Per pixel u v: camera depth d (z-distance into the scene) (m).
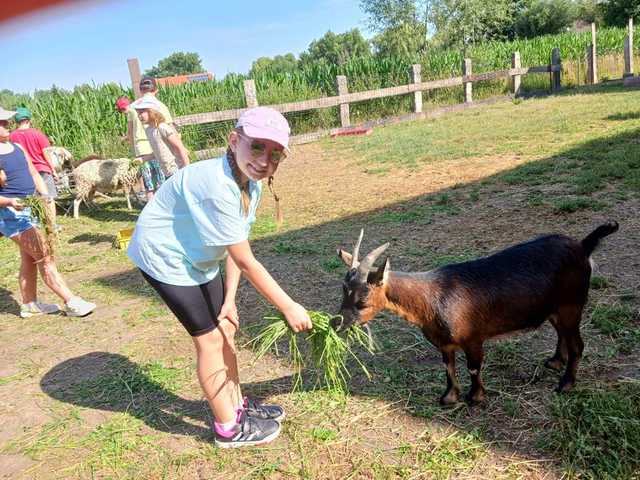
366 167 12.26
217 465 3.35
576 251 3.52
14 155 5.71
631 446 2.97
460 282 3.38
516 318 3.42
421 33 34.78
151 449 3.58
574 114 15.16
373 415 3.63
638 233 6.04
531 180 8.85
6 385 4.64
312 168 13.11
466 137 14.04
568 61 26.84
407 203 8.75
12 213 5.59
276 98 18.42
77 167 10.98
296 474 3.19
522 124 14.72
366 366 4.21
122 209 11.56
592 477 2.84
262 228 8.50
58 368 4.85
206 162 2.90
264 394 4.03
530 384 3.74
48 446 3.73
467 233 6.92
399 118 19.55
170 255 3.02
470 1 33.94
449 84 21.14
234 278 3.31
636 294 4.70
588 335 4.18
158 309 5.97
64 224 10.59
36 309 6.18
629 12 46.31
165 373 4.50
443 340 3.43
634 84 21.48
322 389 3.99
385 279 3.35
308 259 6.78
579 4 56.94
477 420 3.45
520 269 3.39
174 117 14.48
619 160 8.95
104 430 3.82
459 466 3.07
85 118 15.06
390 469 3.11
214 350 3.28
